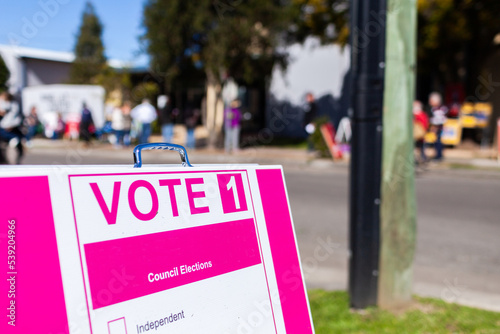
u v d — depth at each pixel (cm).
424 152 1167
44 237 111
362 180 330
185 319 135
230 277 151
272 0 1645
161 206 137
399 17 335
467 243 554
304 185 975
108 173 127
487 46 1634
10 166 115
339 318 323
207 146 1811
